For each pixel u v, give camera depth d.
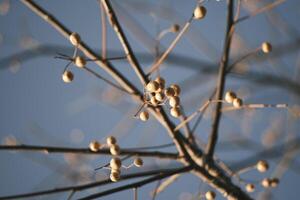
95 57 1.21
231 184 1.22
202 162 1.22
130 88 1.21
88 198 1.11
